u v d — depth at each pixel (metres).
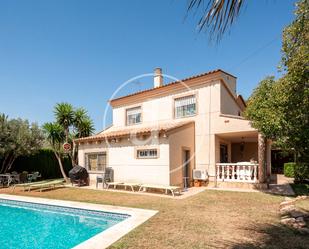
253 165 14.85
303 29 6.22
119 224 7.66
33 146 22.03
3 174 20.17
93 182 18.22
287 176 20.78
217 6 2.42
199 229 7.05
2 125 20.34
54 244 7.51
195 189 14.77
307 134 5.97
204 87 16.64
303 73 5.84
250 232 6.70
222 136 17.39
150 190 14.62
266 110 10.83
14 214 11.27
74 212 10.80
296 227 7.05
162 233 6.72
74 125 22.73
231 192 13.22
